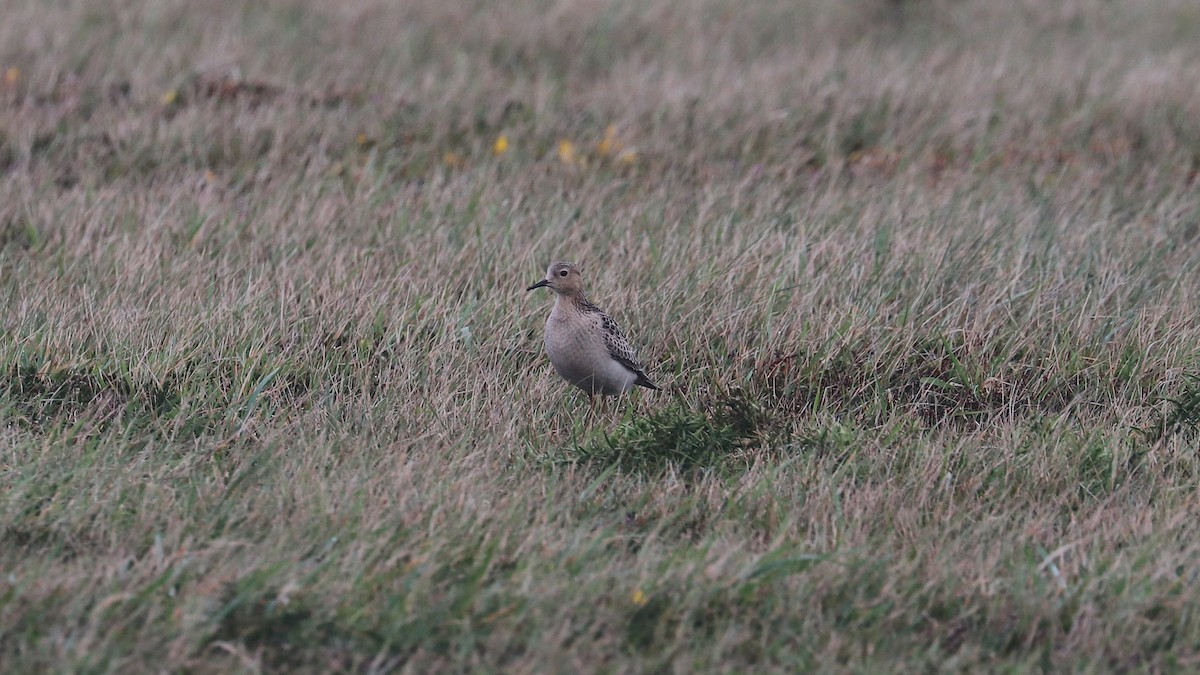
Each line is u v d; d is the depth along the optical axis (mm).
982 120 21312
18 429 11453
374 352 13258
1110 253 15867
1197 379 12617
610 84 23328
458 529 9922
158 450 11438
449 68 24297
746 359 13219
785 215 17000
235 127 19984
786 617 9141
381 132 20375
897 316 13773
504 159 19578
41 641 8383
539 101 21656
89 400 12195
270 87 22031
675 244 15641
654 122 20875
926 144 20672
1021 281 14828
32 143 19391
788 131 20875
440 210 16922
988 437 12242
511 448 11641
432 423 11984
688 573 9398
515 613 8961
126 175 18703
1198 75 23938
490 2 28469
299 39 25281
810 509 10719
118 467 10867
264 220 16391
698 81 23062
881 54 26062
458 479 10844
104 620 8680
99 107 20828
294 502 10484
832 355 13156
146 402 12109
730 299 14055
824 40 27219
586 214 16984
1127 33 29375
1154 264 15688
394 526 9883
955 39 27938
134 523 10078
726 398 12156
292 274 14633
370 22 26578
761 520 10602
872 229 16328
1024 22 29922
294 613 8797
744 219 16875
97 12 25688
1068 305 14219
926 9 30062
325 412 12055
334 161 19422
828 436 11930
